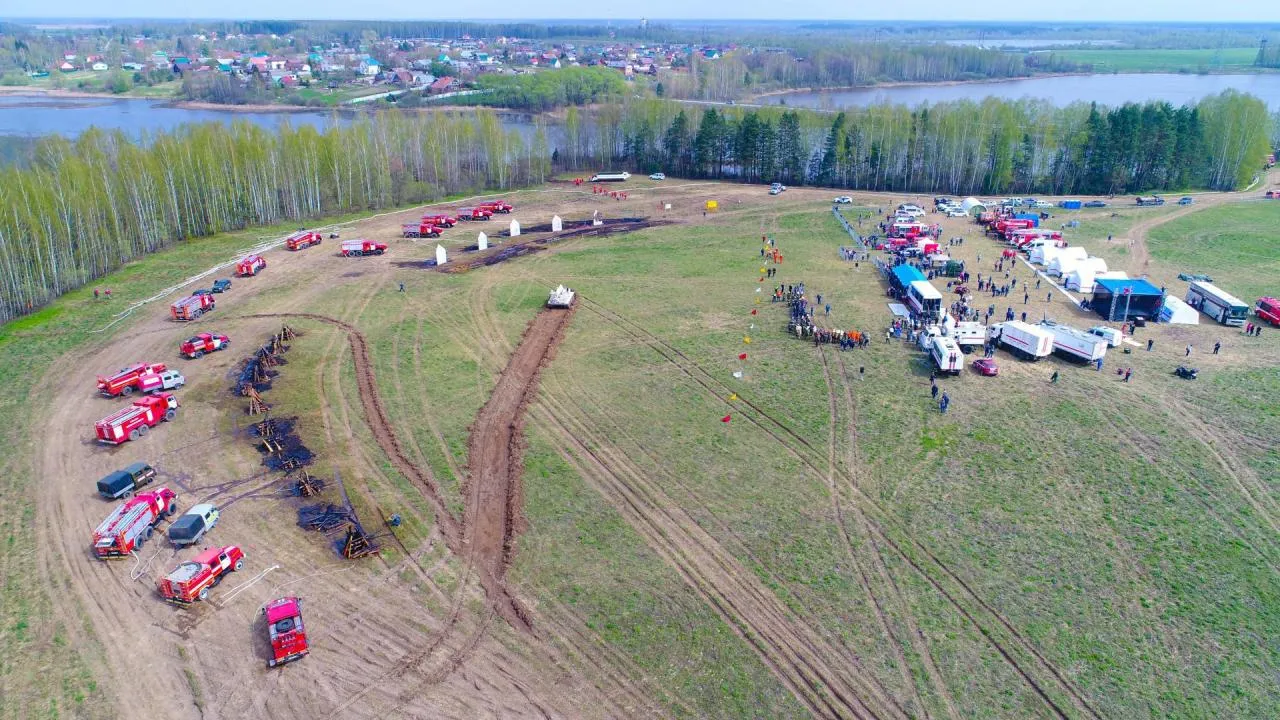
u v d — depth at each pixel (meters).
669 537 45.81
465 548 44.81
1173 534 46.28
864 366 69.06
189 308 79.31
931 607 40.34
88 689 35.41
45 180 93.25
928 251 100.19
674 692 35.12
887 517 47.78
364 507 48.34
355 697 34.88
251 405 60.38
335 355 71.12
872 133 154.88
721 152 163.62
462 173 153.00
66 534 46.28
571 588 41.62
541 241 110.62
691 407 61.59
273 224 121.31
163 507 47.19
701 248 107.38
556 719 33.69
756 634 38.47
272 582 41.97
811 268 98.00
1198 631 38.81
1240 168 147.88
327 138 129.62
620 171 167.75
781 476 52.06
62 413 60.47
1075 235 115.69
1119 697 34.94
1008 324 72.81
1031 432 57.69
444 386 65.00
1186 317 80.00
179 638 38.34
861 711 34.16
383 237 112.81
